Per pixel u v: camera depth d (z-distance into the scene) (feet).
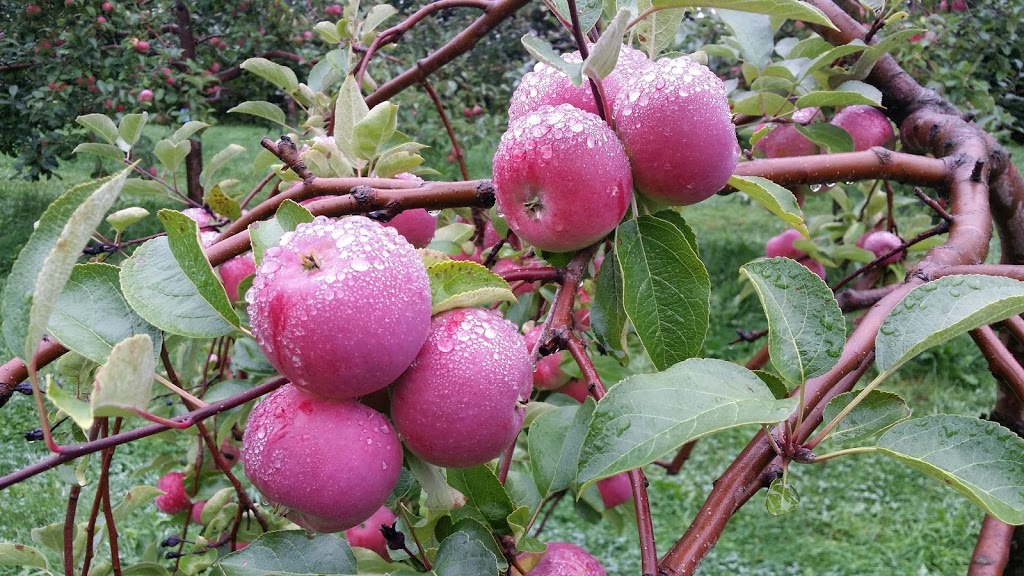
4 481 1.14
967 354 8.58
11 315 1.20
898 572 5.84
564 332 1.41
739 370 1.23
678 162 1.40
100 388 1.04
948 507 6.62
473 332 1.29
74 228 1.04
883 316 1.56
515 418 1.31
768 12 1.33
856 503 6.77
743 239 12.09
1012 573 2.35
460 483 1.48
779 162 1.92
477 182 1.63
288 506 1.24
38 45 8.23
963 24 4.60
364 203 1.62
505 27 9.77
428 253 1.48
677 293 1.44
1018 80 4.82
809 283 1.35
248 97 9.68
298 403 1.24
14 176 9.15
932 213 3.95
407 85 2.79
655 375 1.21
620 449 1.15
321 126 2.98
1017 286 1.29
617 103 1.47
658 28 1.76
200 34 9.66
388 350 1.18
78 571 2.33
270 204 1.73
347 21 3.14
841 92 2.16
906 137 2.54
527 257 2.77
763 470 1.33
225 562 1.37
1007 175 2.30
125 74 8.11
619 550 6.10
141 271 1.35
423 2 8.41
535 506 1.66
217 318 1.33
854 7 2.88
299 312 1.16
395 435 1.29
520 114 1.57
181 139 3.05
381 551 2.32
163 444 6.52
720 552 6.19
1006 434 1.20
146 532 5.46
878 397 1.34
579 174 1.34
